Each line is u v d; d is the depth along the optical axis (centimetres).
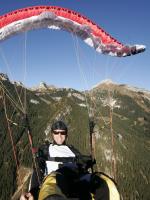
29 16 207
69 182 150
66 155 210
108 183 159
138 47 208
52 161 207
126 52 211
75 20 214
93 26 216
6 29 206
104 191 158
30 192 203
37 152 211
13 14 206
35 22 208
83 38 221
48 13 204
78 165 168
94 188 158
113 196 156
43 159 210
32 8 207
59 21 211
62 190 146
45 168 208
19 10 207
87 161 205
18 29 210
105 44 216
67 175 153
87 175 161
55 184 148
